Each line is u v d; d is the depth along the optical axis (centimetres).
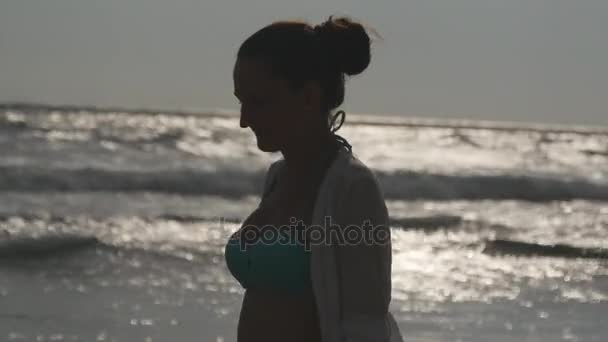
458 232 4978
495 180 7400
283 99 628
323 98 635
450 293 3045
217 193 6444
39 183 6131
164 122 18338
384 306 605
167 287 2948
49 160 8575
